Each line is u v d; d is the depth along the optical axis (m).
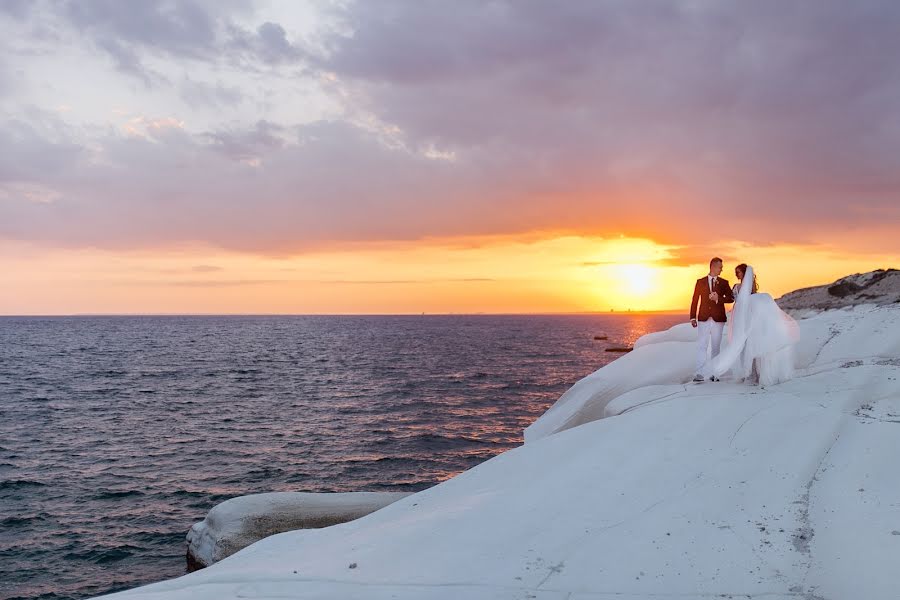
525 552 5.95
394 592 5.45
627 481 7.14
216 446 30.72
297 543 7.70
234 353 103.50
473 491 7.76
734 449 7.56
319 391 52.59
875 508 5.96
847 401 8.48
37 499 22.33
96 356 96.62
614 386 12.38
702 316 10.96
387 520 7.71
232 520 12.14
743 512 6.28
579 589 5.32
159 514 20.86
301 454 29.00
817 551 5.52
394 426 36.00
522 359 90.25
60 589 15.54
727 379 10.62
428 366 77.62
